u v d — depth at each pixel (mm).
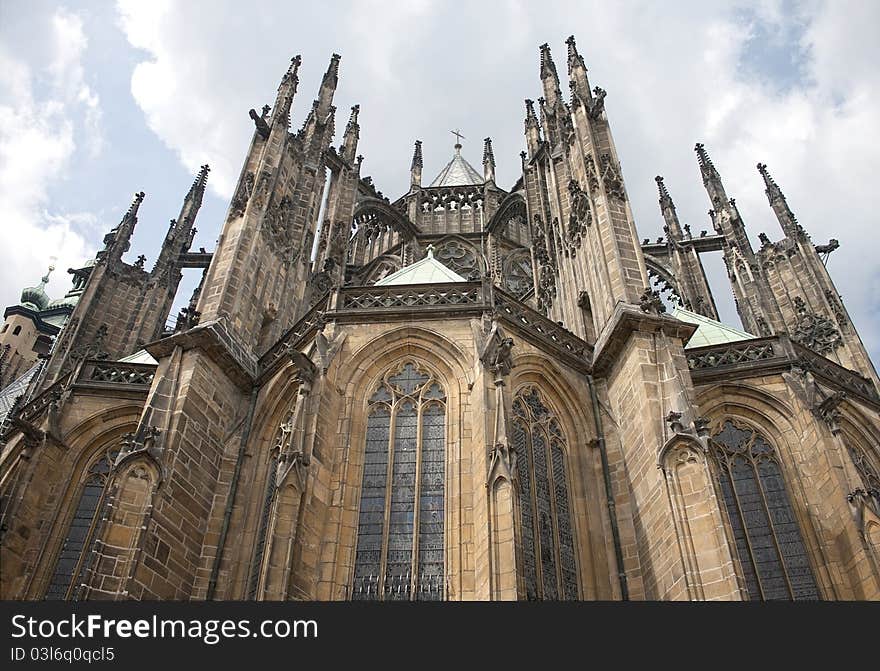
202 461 40219
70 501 45594
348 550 34406
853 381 50938
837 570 39562
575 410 43344
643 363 41500
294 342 44875
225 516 39719
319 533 33781
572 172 58438
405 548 34594
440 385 39844
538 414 41938
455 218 90688
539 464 40031
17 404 58562
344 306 43312
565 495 40219
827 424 42250
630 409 41469
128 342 67500
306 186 61281
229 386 44312
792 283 68062
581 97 60000
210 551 38469
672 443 36781
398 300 43531
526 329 43719
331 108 70125
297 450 34219
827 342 61594
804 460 43500
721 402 46531
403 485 36531
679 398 39344
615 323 44062
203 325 44031
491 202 90312
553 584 36156
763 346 48500
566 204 59125
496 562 30516
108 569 33344
